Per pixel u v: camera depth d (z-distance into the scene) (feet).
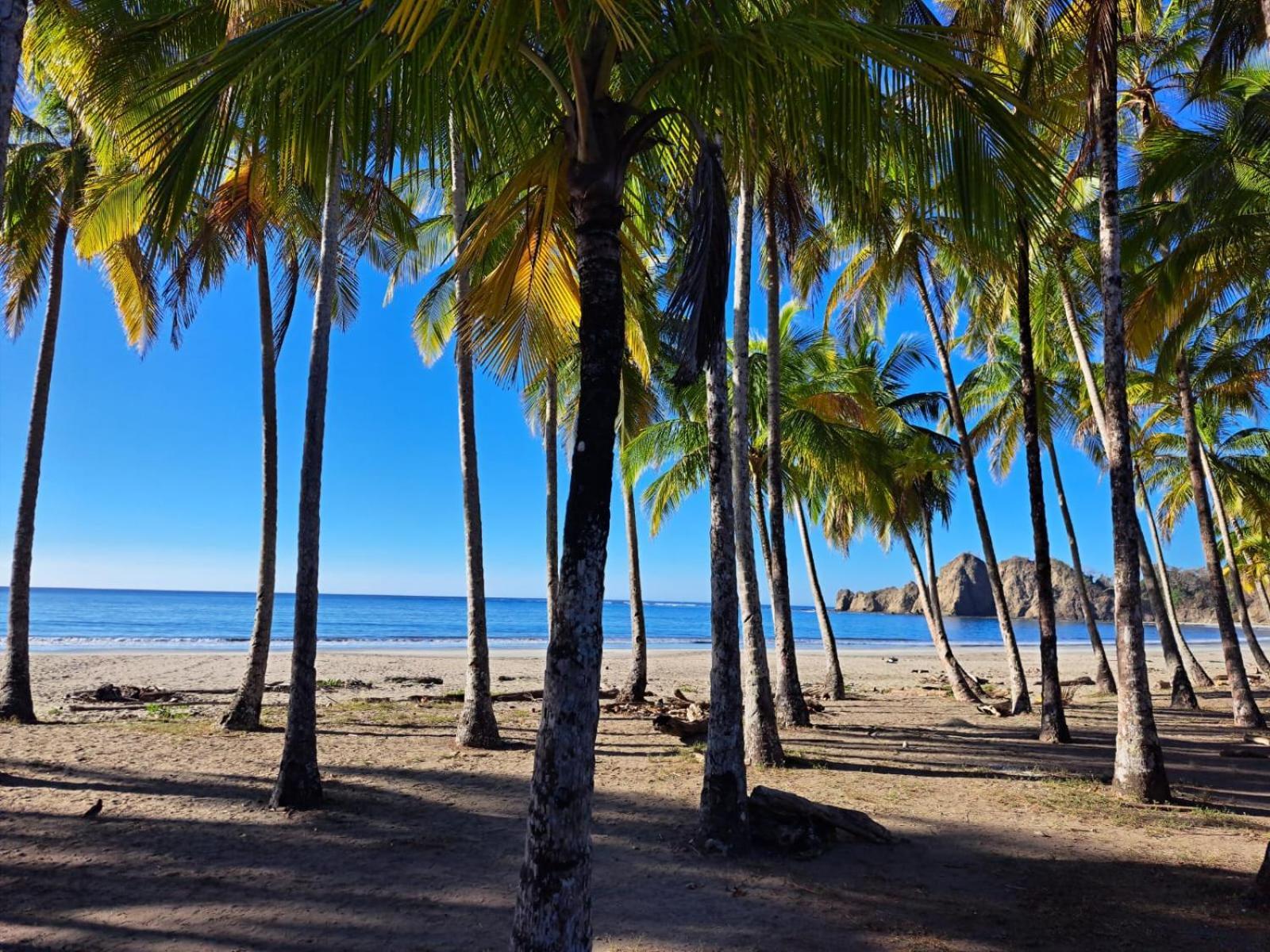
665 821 23.77
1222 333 57.57
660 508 62.69
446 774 29.32
